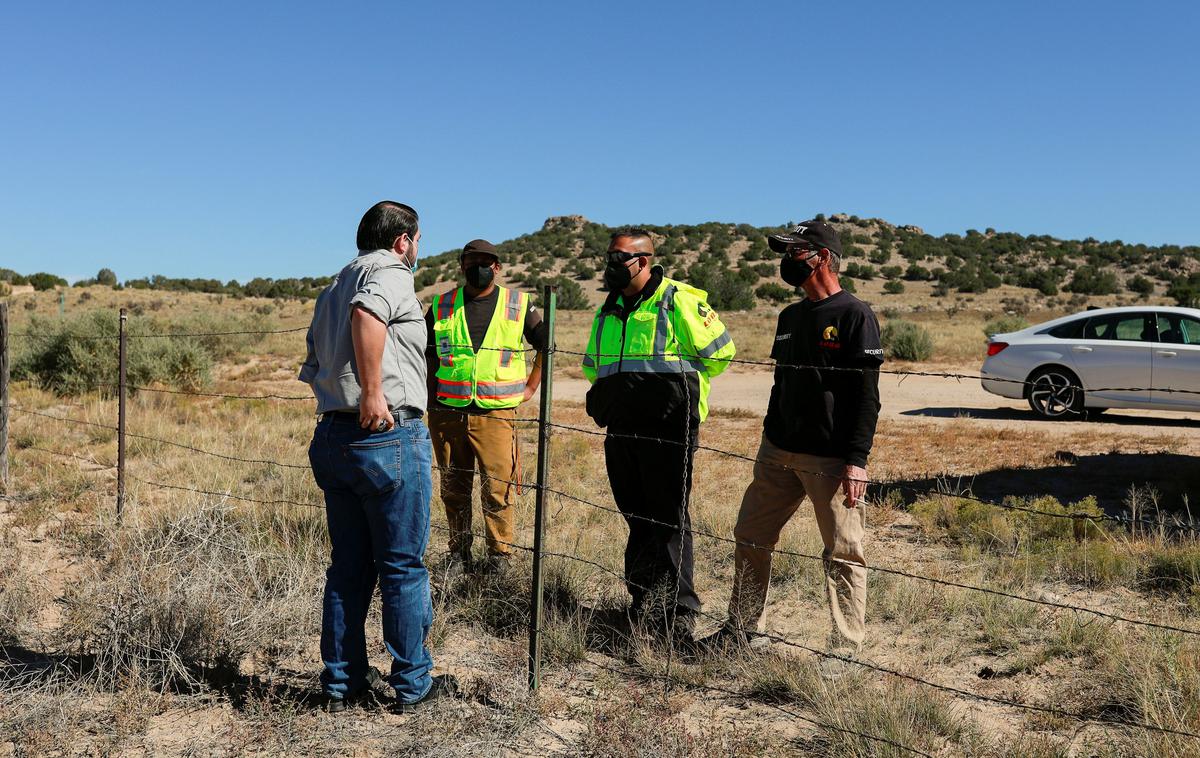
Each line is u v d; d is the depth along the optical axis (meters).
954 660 3.85
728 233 132.75
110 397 12.81
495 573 4.71
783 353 3.80
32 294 66.62
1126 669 3.44
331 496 3.28
